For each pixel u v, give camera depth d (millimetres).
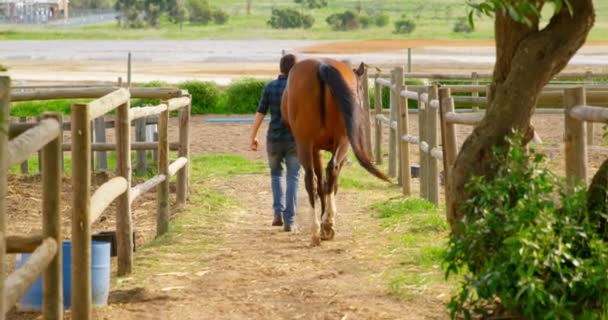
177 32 126375
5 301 4980
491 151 7129
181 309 8266
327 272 9711
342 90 10828
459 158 7285
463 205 7098
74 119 7328
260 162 20922
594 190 6754
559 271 6246
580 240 6477
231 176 18625
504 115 7023
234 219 14008
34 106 30297
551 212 6418
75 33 119688
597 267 6238
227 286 9188
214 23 144125
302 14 134875
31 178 17469
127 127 9844
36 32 118750
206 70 51125
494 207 6820
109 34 120188
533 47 6789
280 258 10625
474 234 6754
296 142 11508
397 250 10703
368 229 12594
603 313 6395
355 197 16000
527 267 6301
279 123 12766
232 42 98625
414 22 129125
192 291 8977
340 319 7773
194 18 143750
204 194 16078
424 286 8742
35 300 8234
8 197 15469
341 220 13555
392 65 51875
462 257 6996
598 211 6578
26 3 139125
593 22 6777
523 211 6414
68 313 8117
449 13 148375
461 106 27828
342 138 11391
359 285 9031
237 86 33812
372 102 31422
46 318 6574
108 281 8500
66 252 8320
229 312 8125
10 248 6465
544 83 6938
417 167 18672
